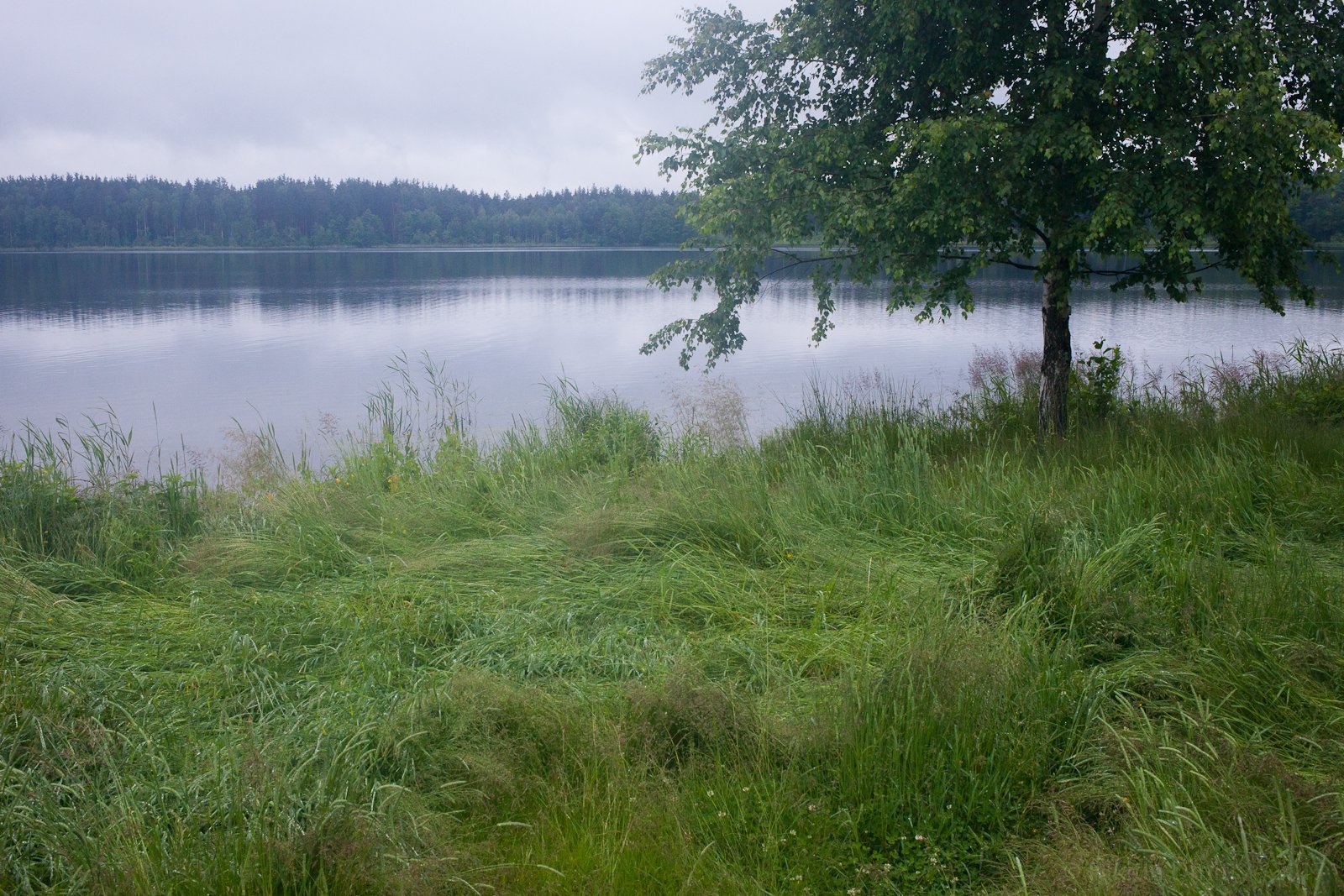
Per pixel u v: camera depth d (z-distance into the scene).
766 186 8.93
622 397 16.45
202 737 3.67
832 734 3.52
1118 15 7.02
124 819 2.98
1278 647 4.03
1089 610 4.55
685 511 6.20
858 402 11.66
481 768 3.32
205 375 20.16
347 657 4.34
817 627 4.66
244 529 6.57
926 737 3.40
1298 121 6.89
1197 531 5.54
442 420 11.87
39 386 18.77
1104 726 3.53
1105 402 9.59
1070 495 6.45
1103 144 7.88
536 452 8.81
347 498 6.98
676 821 3.04
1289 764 3.38
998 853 3.02
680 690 3.72
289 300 40.31
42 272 60.47
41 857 2.94
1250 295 33.06
